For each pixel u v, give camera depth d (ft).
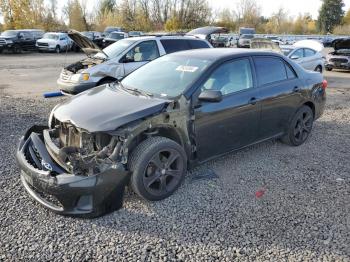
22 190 13.60
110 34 103.14
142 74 16.24
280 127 18.08
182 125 13.38
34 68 58.90
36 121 23.41
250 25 231.71
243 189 14.12
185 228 11.44
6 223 11.44
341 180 15.14
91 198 11.37
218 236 11.05
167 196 13.25
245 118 15.74
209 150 14.78
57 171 11.75
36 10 170.40
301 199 13.42
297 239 10.96
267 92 16.65
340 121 25.07
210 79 14.51
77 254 10.10
